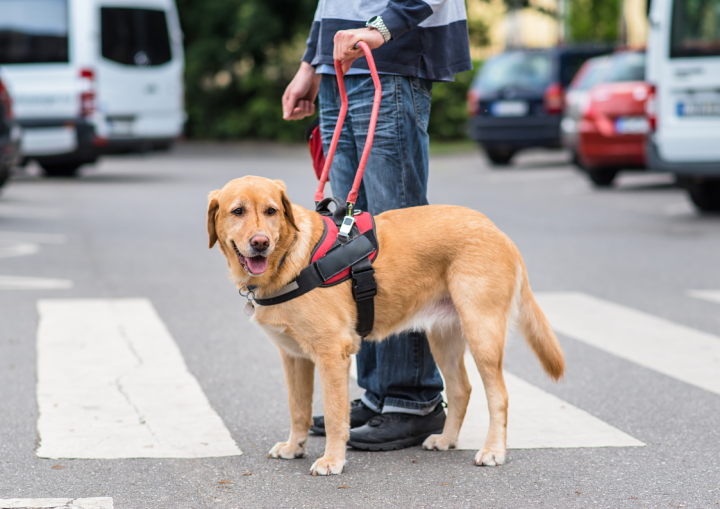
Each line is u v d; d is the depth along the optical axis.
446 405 3.97
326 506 2.98
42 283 7.11
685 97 9.85
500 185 14.88
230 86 28.36
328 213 3.54
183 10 27.97
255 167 18.70
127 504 3.00
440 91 26.05
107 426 3.83
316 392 4.43
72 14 14.92
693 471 3.30
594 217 10.95
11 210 11.66
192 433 3.76
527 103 17.59
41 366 4.80
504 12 27.56
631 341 5.32
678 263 7.87
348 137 3.82
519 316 3.58
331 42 3.74
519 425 3.85
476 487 3.15
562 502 3.01
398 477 3.27
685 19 9.76
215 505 2.99
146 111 16.02
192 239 9.45
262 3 26.98
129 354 5.07
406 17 3.43
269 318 3.26
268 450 3.57
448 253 3.43
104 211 11.66
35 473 3.28
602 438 3.68
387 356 3.67
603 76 13.84
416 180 3.76
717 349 5.12
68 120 15.03
